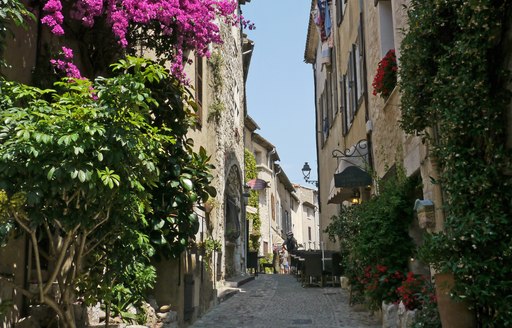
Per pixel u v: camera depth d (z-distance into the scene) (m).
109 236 5.13
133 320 6.68
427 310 5.79
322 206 22.14
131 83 4.62
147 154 4.97
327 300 11.89
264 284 16.48
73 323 4.99
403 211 8.11
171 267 8.04
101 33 7.47
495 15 4.44
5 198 4.32
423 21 5.62
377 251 8.05
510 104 4.65
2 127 4.26
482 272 4.70
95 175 4.29
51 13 6.16
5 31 4.78
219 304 11.49
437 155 5.52
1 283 4.91
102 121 4.50
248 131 27.83
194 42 7.55
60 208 4.52
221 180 14.05
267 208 30.39
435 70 5.79
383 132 9.78
